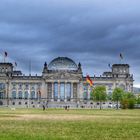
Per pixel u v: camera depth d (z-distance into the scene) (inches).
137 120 3292.3
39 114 4658.0
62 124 2709.2
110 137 1868.8
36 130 2190.0
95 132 2107.5
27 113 5029.5
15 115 4276.6
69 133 2038.6
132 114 4820.4
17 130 2169.0
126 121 3122.5
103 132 2111.2
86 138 1804.9
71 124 2714.1
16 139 1686.8
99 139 1781.5
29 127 2406.5
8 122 2893.7
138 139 1804.9
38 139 1710.1
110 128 2373.3
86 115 4416.8
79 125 2623.0
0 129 2226.9
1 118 3540.8
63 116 4074.8
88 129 2293.3
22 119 3366.1
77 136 1883.6
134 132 2122.3
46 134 1956.2
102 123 2844.5
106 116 4138.8
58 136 1862.7
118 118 3668.8
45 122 2928.2
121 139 1796.3
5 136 1791.3
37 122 2918.3
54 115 4352.9
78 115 4402.1
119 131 2175.2
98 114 4793.3
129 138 1838.1
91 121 3107.8
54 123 2812.5
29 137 1779.0
